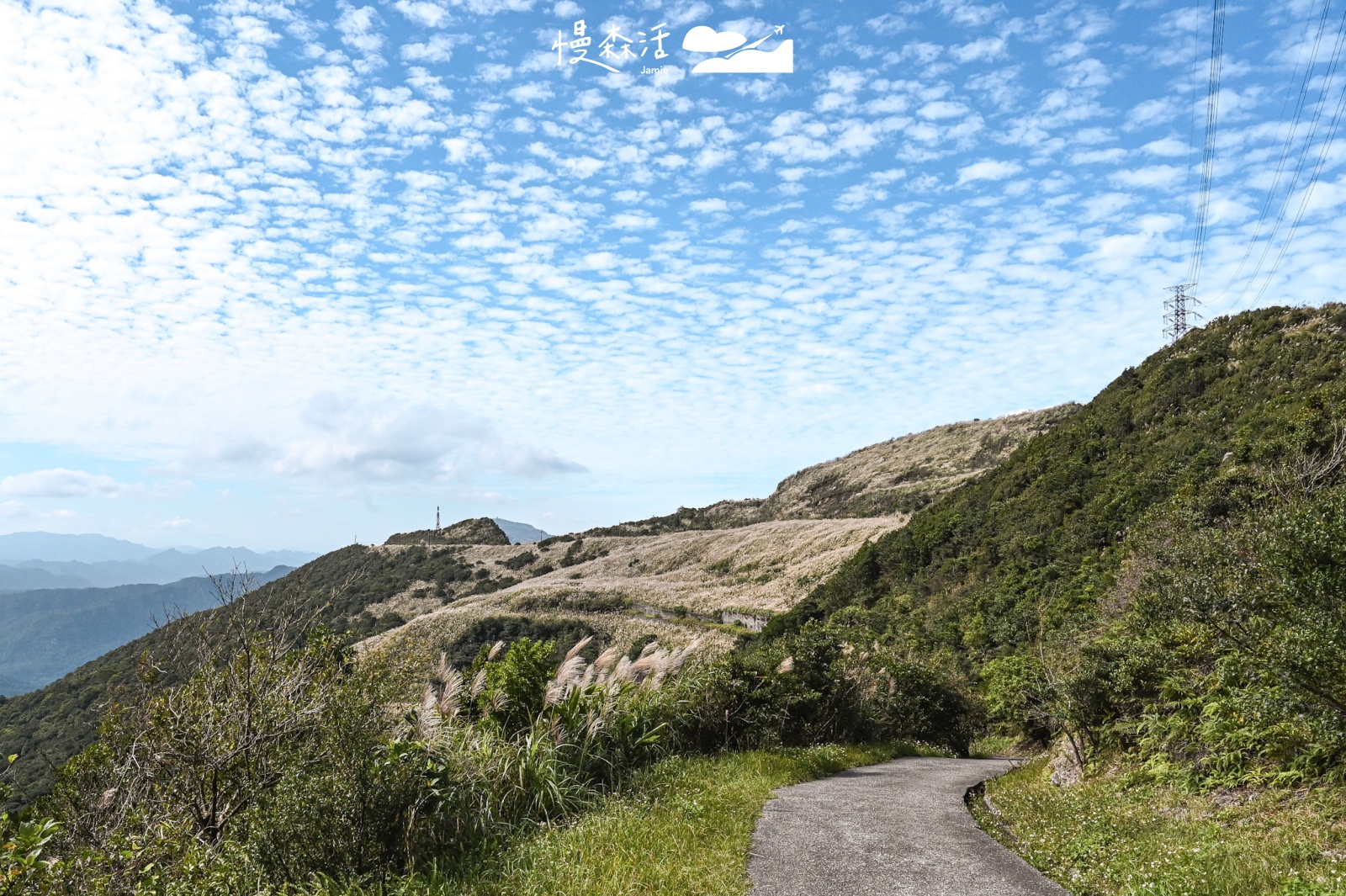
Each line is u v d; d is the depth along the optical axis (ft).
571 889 16.46
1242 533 21.07
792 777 32.86
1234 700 21.75
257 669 21.16
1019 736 66.23
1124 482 102.89
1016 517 122.42
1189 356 136.87
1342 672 17.22
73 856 17.40
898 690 57.31
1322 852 16.01
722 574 233.35
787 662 41.65
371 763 19.88
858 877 17.58
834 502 329.11
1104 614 39.32
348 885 17.28
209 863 17.07
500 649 32.32
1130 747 30.17
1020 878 17.51
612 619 190.29
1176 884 15.01
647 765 30.63
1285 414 85.15
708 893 16.28
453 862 19.90
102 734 21.89
